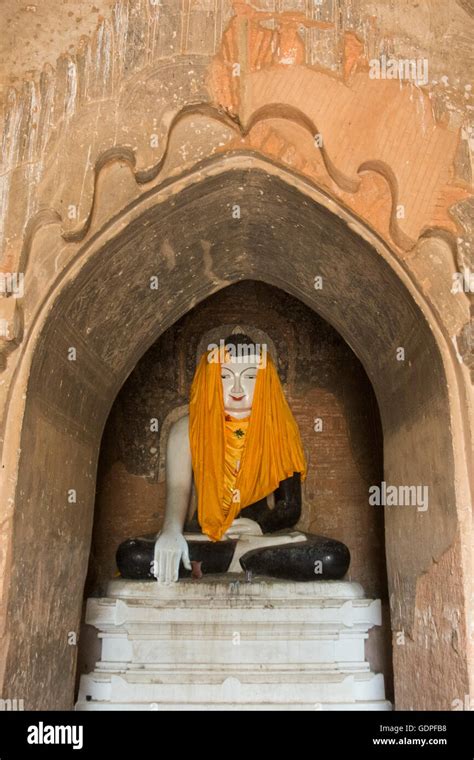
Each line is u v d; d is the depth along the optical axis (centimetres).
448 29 312
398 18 313
